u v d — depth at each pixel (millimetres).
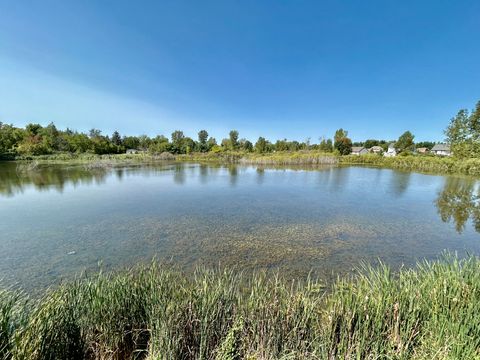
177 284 2801
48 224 6992
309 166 29922
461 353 1854
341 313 2109
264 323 2084
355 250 5348
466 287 2262
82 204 9508
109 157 38031
